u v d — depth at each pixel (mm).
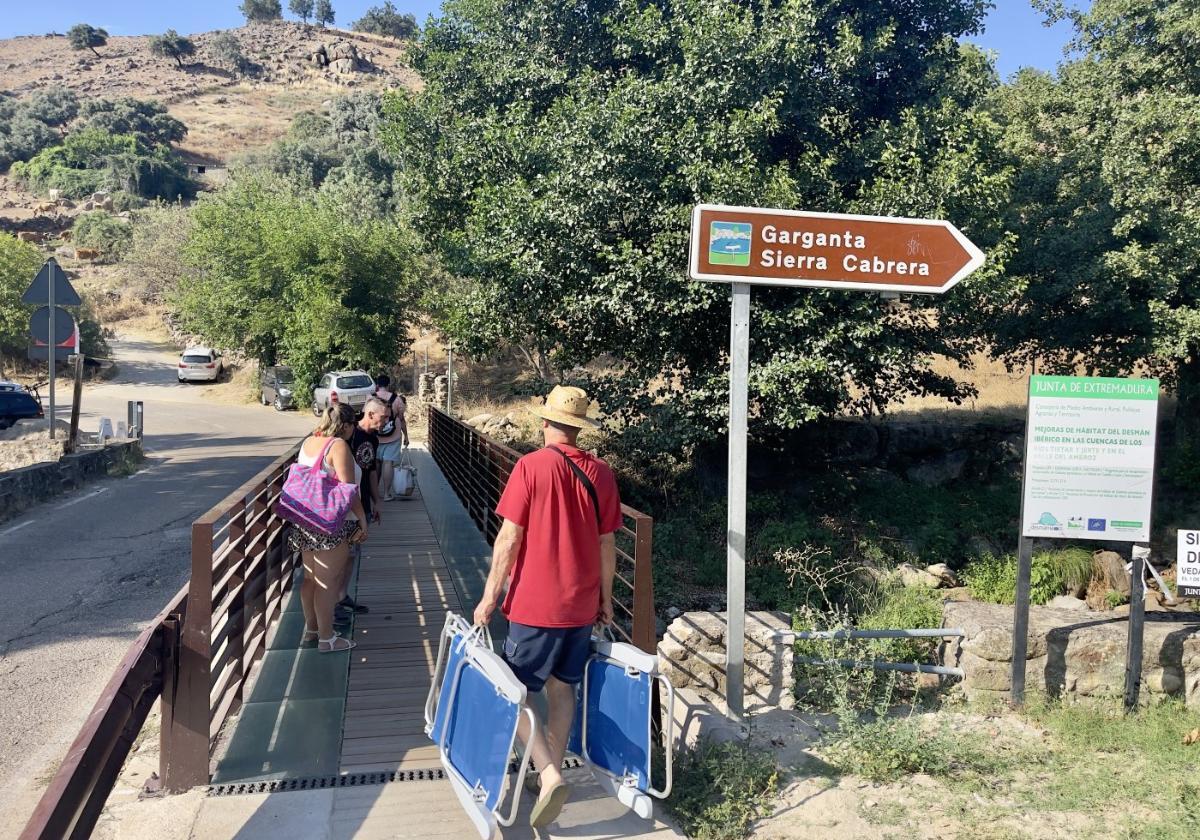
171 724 3926
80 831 2869
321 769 4113
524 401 26375
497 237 13211
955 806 4055
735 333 4730
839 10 13406
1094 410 5312
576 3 14586
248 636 5496
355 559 8367
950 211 11414
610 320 13039
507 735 3291
